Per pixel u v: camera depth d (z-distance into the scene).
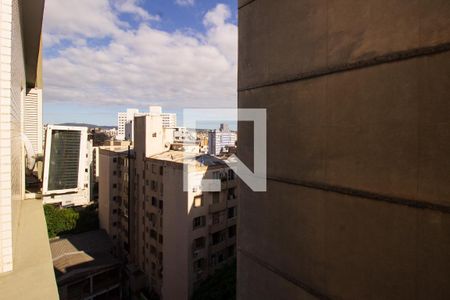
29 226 3.64
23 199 5.45
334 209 2.53
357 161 2.32
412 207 1.99
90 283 21.91
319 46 2.63
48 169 5.99
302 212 2.86
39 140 9.79
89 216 33.00
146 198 22.41
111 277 23.61
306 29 2.76
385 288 2.16
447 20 1.81
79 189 6.48
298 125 2.87
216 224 19.33
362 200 2.29
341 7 2.44
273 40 3.17
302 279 2.87
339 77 2.46
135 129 24.28
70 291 21.16
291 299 3.01
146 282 22.39
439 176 1.85
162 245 20.31
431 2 1.88
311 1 2.71
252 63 3.50
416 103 1.95
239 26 3.75
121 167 28.08
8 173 2.27
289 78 2.96
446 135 1.81
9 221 2.32
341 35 2.44
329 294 2.59
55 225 30.08
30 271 2.37
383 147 2.14
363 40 2.27
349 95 2.38
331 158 2.54
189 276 17.70
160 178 20.50
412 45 1.97
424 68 1.92
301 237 2.87
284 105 3.03
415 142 1.96
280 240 3.14
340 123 2.45
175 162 18.55
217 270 19.25
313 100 2.70
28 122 9.44
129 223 24.80
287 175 3.02
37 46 6.32
